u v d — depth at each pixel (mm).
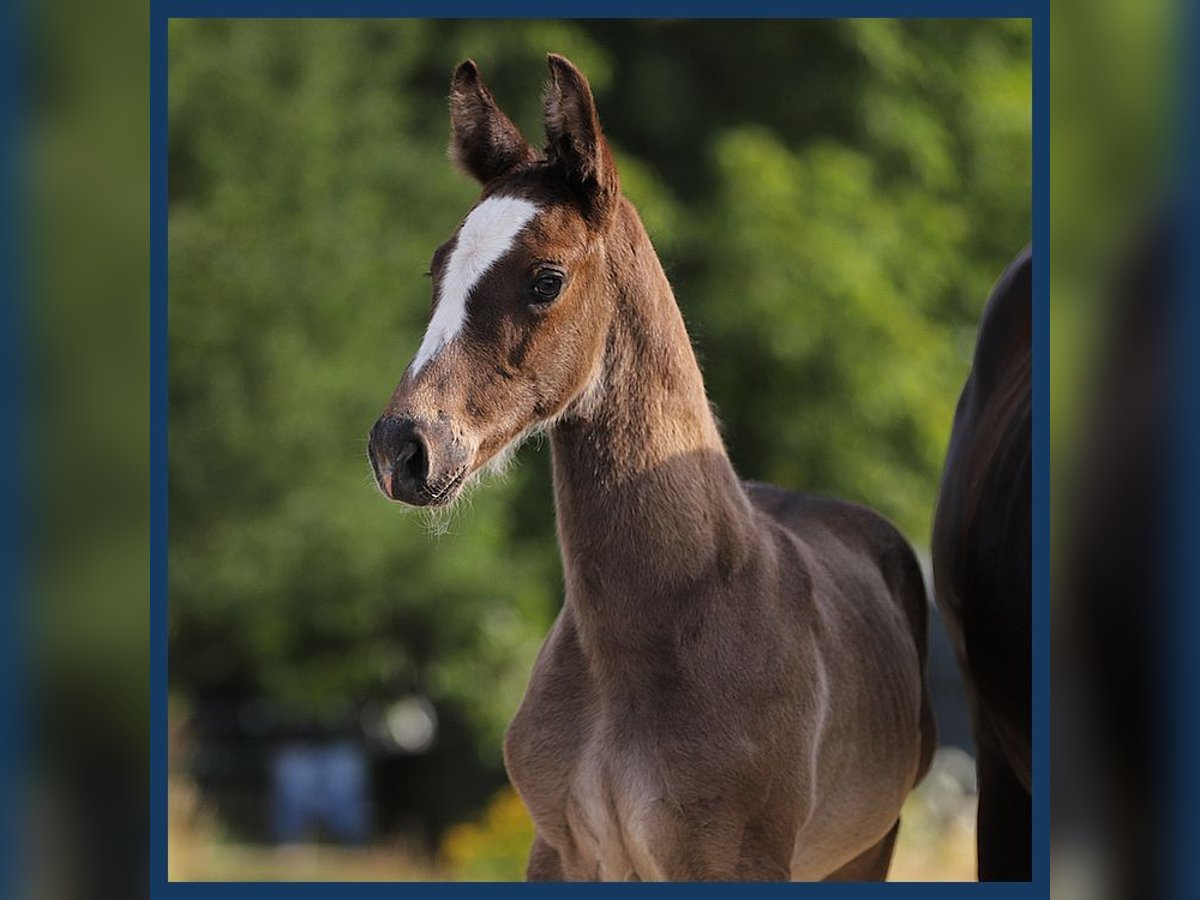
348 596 19219
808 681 6383
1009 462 7148
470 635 20156
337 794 21859
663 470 6219
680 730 6117
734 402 21812
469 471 5816
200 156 20078
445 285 5969
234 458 19156
